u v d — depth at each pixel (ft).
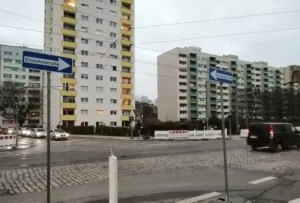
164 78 351.46
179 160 44.19
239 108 324.19
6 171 35.78
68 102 232.32
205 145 78.18
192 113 344.28
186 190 24.81
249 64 401.70
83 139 138.10
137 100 385.70
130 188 25.67
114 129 169.48
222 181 28.30
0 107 254.68
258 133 58.18
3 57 328.49
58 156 55.98
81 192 24.53
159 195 23.22
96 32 244.63
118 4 256.73
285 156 48.16
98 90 246.06
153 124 159.94
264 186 26.12
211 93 360.28
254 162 40.86
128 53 260.21
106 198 22.59
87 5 240.94
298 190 24.61
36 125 289.12
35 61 16.57
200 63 355.97
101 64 247.29
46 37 252.83
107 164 41.11
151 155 53.88
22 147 86.99
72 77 234.17
